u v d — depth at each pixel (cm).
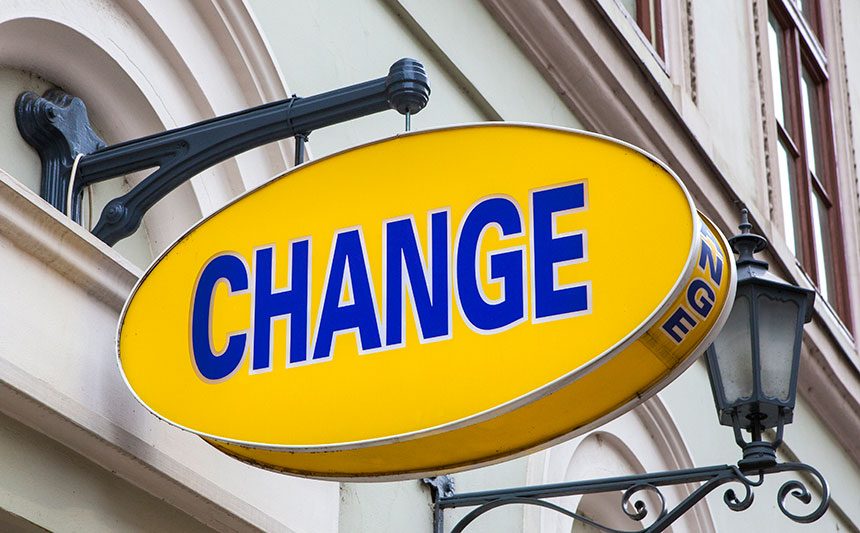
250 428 421
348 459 425
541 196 423
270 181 453
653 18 1029
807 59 1374
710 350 601
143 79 549
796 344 598
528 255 416
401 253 428
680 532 841
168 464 473
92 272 464
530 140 433
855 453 1166
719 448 933
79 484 464
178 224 564
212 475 492
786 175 1239
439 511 640
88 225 526
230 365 431
